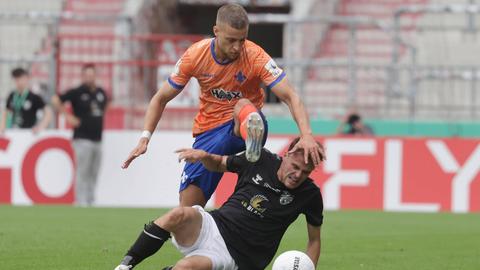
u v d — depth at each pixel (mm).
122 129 52406
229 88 21578
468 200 47062
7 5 69688
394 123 55125
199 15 77625
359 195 47281
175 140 47906
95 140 46531
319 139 47406
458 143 47094
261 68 20938
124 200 48094
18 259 24906
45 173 48219
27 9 69562
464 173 47156
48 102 51406
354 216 42156
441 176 47156
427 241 31359
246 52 21062
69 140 48156
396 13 59438
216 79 21391
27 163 48219
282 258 18812
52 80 51844
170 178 47938
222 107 22062
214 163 19328
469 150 47156
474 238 32500
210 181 22281
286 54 59969
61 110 46156
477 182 47062
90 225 35406
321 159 18312
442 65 60875
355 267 24469
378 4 69500
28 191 48250
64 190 48219
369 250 28469
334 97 60812
